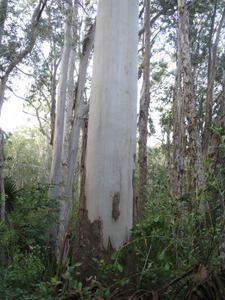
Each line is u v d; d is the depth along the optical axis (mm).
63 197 10750
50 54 17484
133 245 4551
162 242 4738
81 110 11828
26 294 4555
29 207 8969
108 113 4770
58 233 9688
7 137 15680
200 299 3697
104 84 4840
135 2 5113
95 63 4996
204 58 17750
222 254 3914
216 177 4605
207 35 17688
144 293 3883
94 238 4570
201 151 6449
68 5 13438
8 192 9047
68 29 13633
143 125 11875
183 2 7090
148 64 12672
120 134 4754
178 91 10719
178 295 3818
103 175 4668
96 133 4773
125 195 4684
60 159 13273
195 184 5969
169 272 4109
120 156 4719
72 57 14062
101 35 4984
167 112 19406
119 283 4059
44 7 13523
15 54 13266
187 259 4379
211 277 3730
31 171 30359
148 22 13055
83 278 4434
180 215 4777
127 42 4961
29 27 13195
